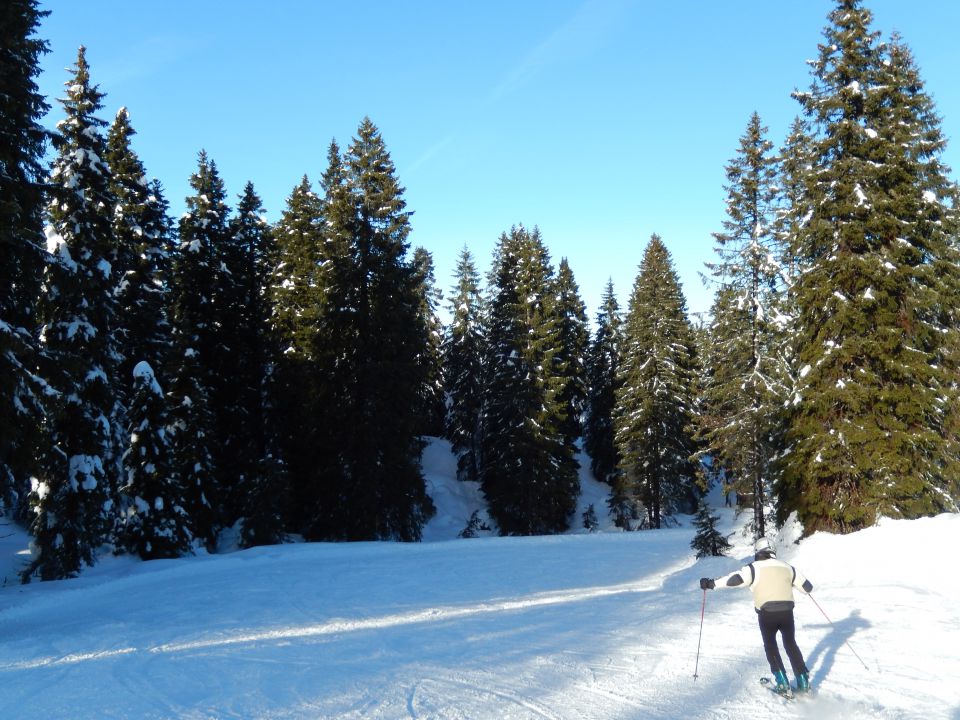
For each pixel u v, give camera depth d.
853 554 14.66
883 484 18.47
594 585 18.23
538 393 39.75
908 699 6.31
